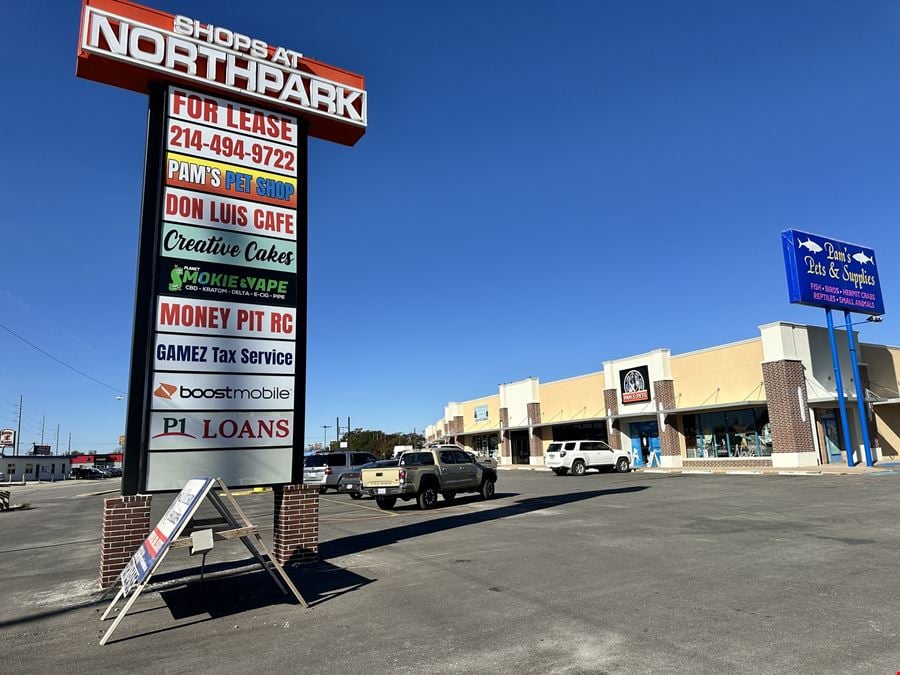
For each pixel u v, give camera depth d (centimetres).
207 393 978
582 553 948
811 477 2264
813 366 2891
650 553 924
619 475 3083
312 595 773
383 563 955
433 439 7688
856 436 2997
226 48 1072
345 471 2605
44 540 1487
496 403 5366
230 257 1034
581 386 4250
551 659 503
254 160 1089
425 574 856
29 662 562
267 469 1006
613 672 468
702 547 952
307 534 1013
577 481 2739
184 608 740
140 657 564
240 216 1058
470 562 920
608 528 1198
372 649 553
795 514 1277
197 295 995
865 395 3006
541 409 4700
